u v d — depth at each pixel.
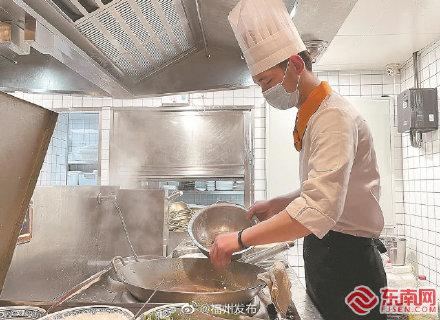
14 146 1.08
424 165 3.31
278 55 1.48
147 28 1.64
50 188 1.61
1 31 1.28
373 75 3.89
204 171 4.00
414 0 2.44
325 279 1.60
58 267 1.66
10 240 1.17
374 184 1.59
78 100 4.13
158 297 1.26
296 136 1.63
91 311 1.13
